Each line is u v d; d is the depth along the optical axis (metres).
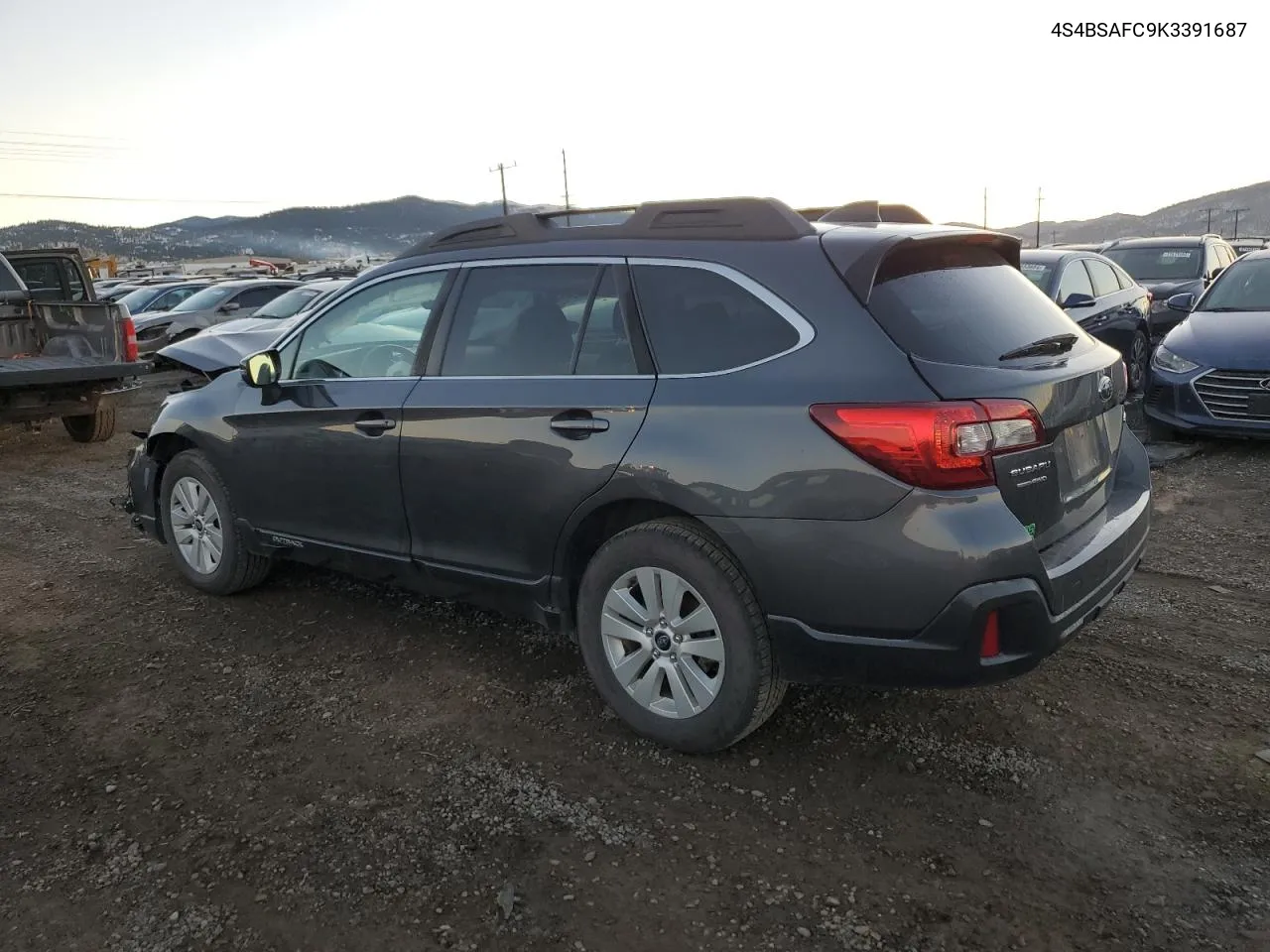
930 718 3.54
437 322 3.90
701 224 3.33
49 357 10.17
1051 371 3.05
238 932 2.56
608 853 2.84
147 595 5.09
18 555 5.91
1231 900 2.56
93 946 2.52
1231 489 6.50
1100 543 3.14
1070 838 2.84
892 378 2.80
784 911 2.57
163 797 3.19
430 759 3.38
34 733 3.63
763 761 3.29
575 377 3.42
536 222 3.75
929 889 2.65
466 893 2.68
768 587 2.98
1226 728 3.41
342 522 4.23
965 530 2.72
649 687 3.35
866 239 3.06
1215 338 7.63
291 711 3.76
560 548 3.49
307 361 4.43
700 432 3.06
